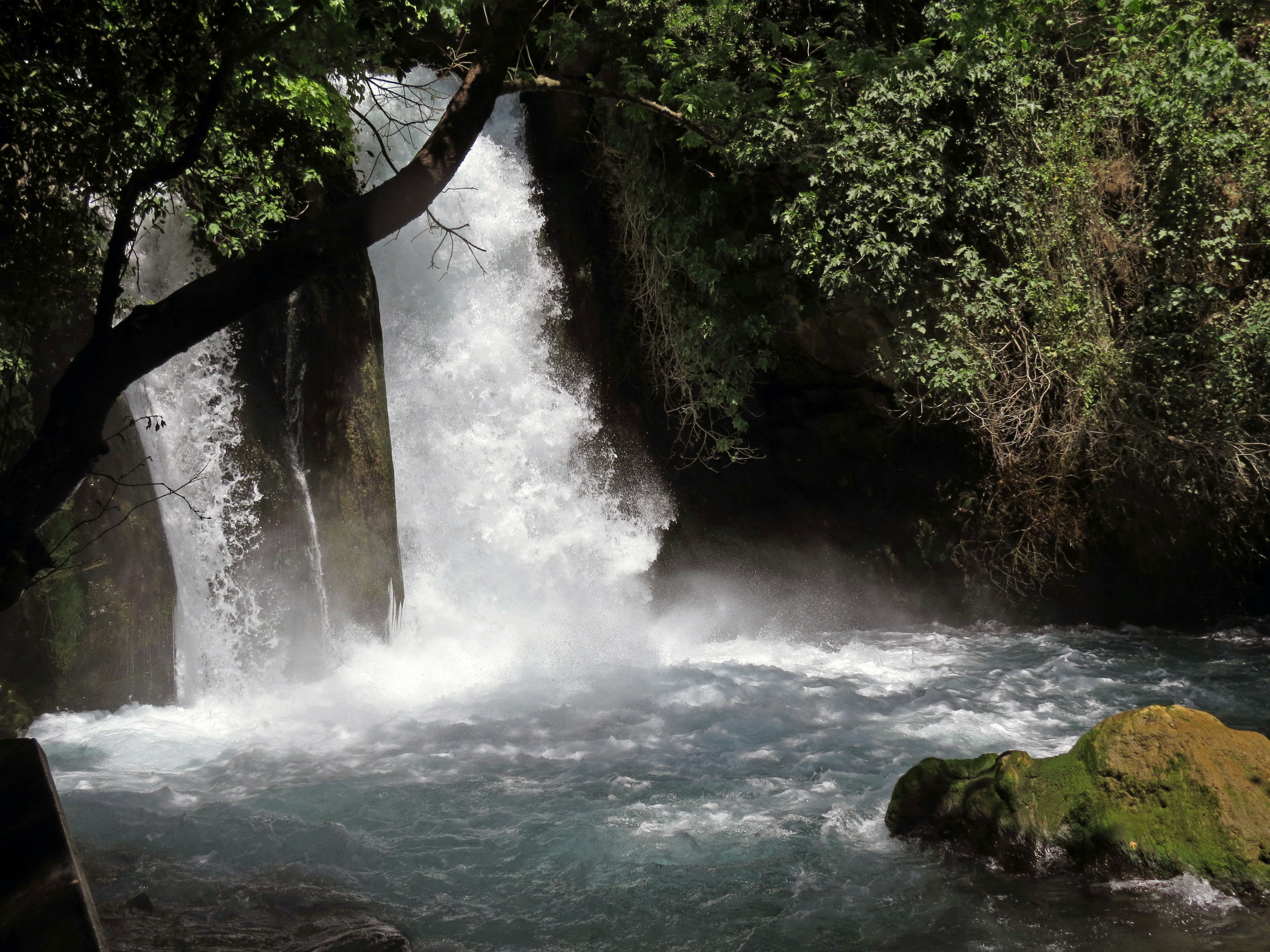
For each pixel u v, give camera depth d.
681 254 14.49
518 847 6.72
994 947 4.98
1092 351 13.79
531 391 15.47
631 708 10.61
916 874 5.97
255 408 12.35
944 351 13.84
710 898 5.82
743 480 16.36
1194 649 13.62
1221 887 5.21
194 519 11.65
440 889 6.04
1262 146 13.28
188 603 11.52
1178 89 13.18
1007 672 12.23
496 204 15.53
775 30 13.48
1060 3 13.05
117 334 5.25
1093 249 13.92
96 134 5.82
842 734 9.45
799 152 13.74
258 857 6.45
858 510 16.03
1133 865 5.48
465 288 15.03
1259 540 14.83
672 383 16.00
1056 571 15.41
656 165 14.84
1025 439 14.40
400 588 12.73
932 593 15.88
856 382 15.10
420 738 9.62
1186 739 5.64
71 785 8.30
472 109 5.89
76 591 10.77
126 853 6.40
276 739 9.76
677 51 13.98
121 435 11.11
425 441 14.43
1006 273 13.82
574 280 16.03
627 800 7.67
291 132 9.53
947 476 15.55
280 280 5.44
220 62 5.87
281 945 4.82
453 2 10.59
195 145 5.44
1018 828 5.93
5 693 10.13
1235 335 13.34
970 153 14.05
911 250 13.52
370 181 14.11
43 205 6.00
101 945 2.77
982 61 13.52
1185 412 13.75
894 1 14.38
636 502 16.36
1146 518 14.85
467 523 14.66
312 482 12.32
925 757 8.64
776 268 14.47
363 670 12.06
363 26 6.34
